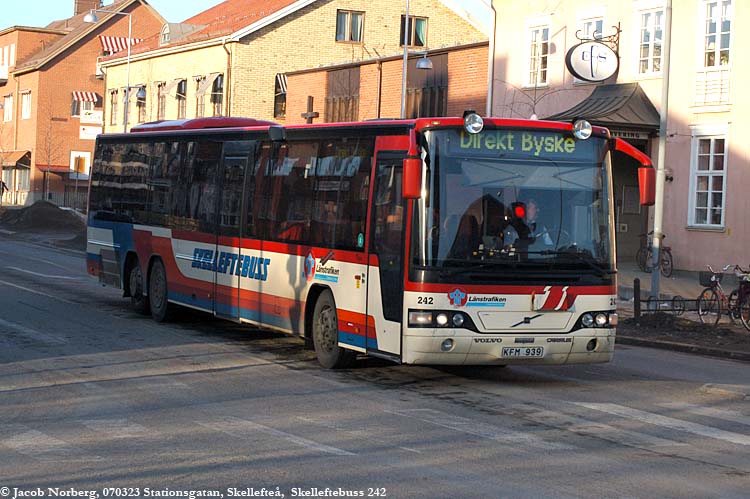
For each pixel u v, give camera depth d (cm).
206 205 1736
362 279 1312
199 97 5516
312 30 5416
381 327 1270
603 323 1269
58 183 7912
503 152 1247
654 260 2183
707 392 1299
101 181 2180
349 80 4516
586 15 3225
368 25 5525
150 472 832
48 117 7844
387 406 1149
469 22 5716
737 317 1989
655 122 2950
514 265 1232
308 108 4784
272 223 1542
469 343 1217
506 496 778
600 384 1349
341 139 1393
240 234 1628
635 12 3064
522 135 1255
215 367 1398
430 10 5625
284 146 1535
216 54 5409
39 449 913
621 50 3108
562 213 1259
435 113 3994
